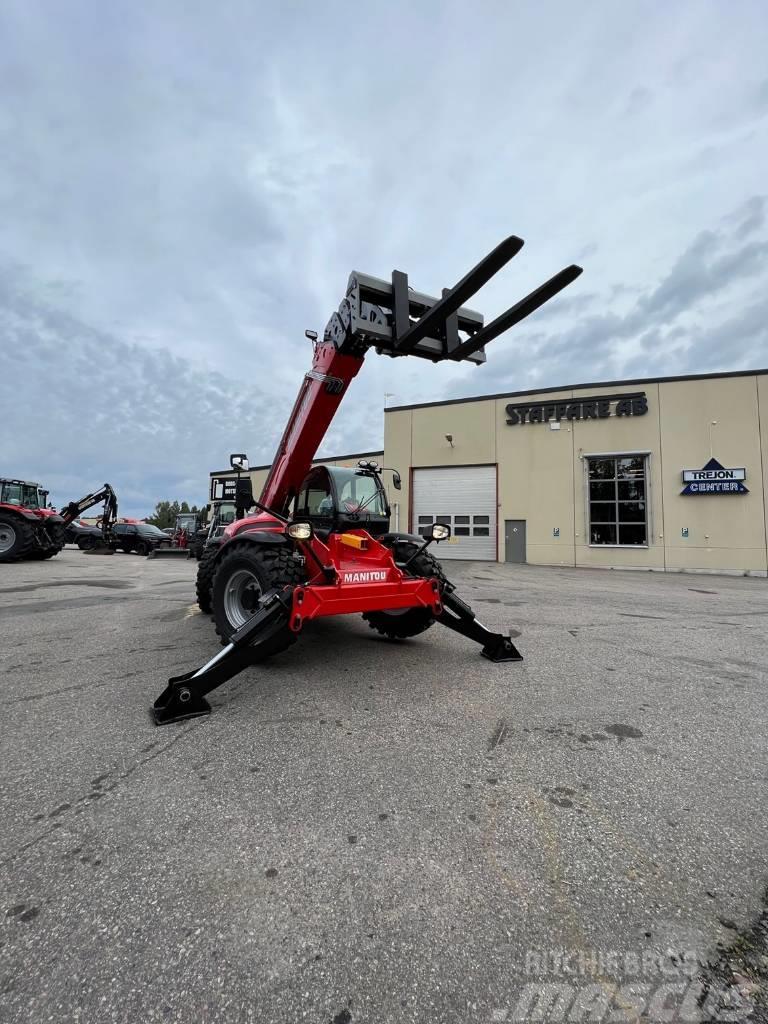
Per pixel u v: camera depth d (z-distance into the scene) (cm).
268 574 379
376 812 202
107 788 219
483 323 413
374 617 502
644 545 1552
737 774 238
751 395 1467
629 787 225
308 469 497
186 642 478
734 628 598
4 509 1454
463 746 263
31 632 522
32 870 166
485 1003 123
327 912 150
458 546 1808
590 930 145
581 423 1650
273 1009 120
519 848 181
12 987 124
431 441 1855
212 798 211
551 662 430
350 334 377
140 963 132
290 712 306
